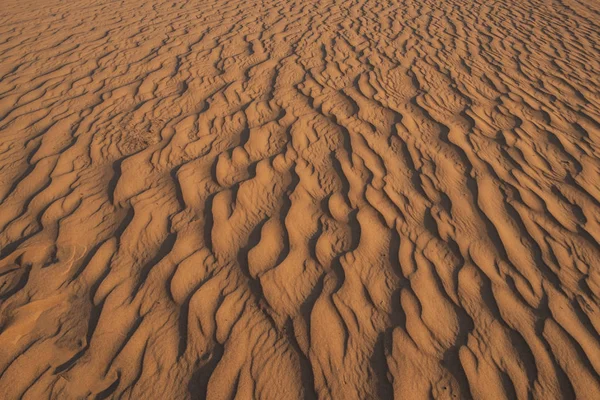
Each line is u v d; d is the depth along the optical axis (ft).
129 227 8.94
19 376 6.40
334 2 25.53
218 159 11.03
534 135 12.42
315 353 6.71
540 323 7.15
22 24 22.00
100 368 6.52
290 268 8.06
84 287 7.71
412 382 6.38
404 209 9.47
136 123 12.78
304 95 14.26
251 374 6.45
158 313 7.27
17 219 9.18
